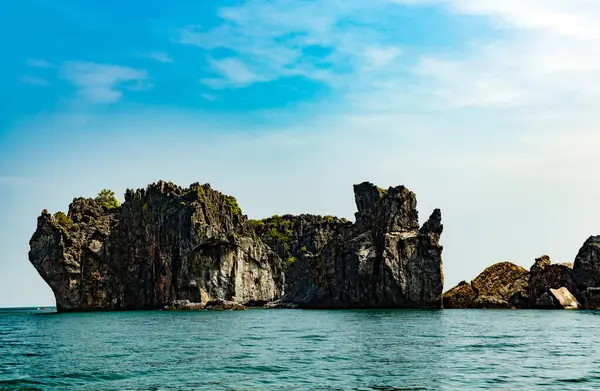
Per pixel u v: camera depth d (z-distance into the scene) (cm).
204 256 19588
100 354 5862
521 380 4188
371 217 18625
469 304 17700
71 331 9388
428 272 17325
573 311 15312
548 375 4388
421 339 7100
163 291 19525
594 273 16788
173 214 19712
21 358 5619
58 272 19125
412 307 17338
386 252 17525
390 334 7850
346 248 18512
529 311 15388
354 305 18088
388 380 4206
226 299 19900
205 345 6644
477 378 4269
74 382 4256
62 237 19250
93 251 19800
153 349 6278
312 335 7831
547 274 17325
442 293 17362
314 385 4050
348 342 6788
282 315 14325
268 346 6431
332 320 11544
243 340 7200
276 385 4066
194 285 19200
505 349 6003
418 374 4444
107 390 3962
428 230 17788
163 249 19712
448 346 6288
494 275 18250
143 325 10688
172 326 10281
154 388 4012
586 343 6606
